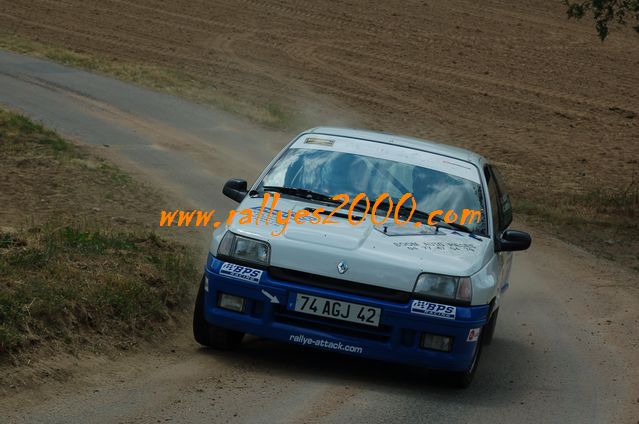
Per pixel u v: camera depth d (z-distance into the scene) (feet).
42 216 65.98
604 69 211.20
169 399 35.35
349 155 46.52
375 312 38.42
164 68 167.63
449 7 256.11
